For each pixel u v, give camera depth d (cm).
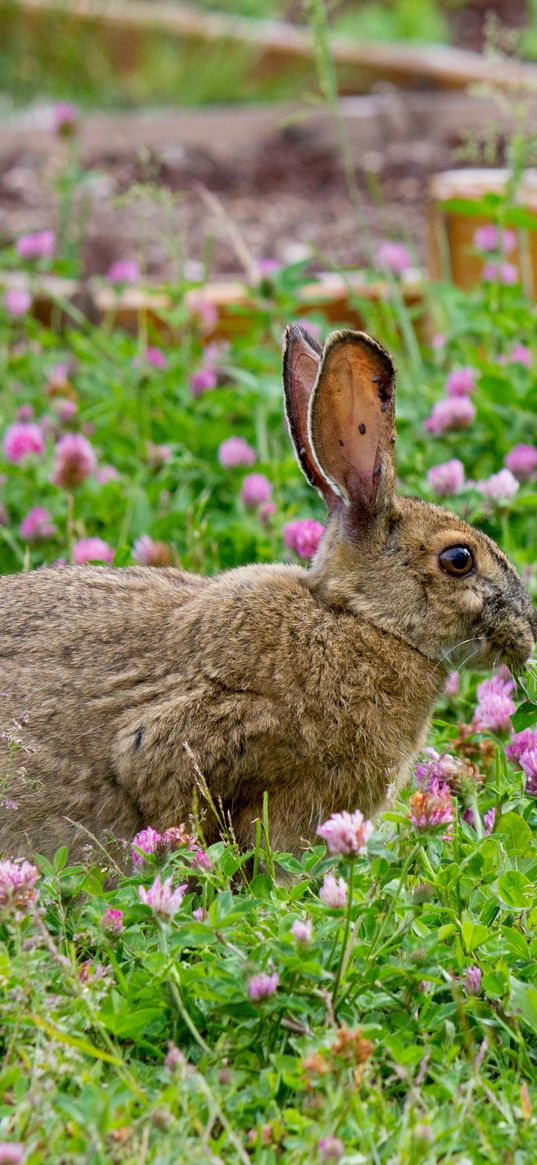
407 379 1473
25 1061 663
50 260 1574
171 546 1197
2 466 1290
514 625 966
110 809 859
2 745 853
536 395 1334
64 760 855
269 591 913
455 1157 618
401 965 726
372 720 902
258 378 1395
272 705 868
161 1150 611
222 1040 695
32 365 1527
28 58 2664
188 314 1560
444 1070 684
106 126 2455
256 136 2505
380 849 743
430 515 953
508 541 1154
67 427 1383
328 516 965
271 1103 649
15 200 2198
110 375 1504
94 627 895
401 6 2980
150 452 1316
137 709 859
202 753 849
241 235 2095
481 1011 729
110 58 2736
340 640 905
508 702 905
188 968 727
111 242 2048
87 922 776
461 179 1812
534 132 1594
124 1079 648
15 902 729
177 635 885
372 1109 651
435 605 936
